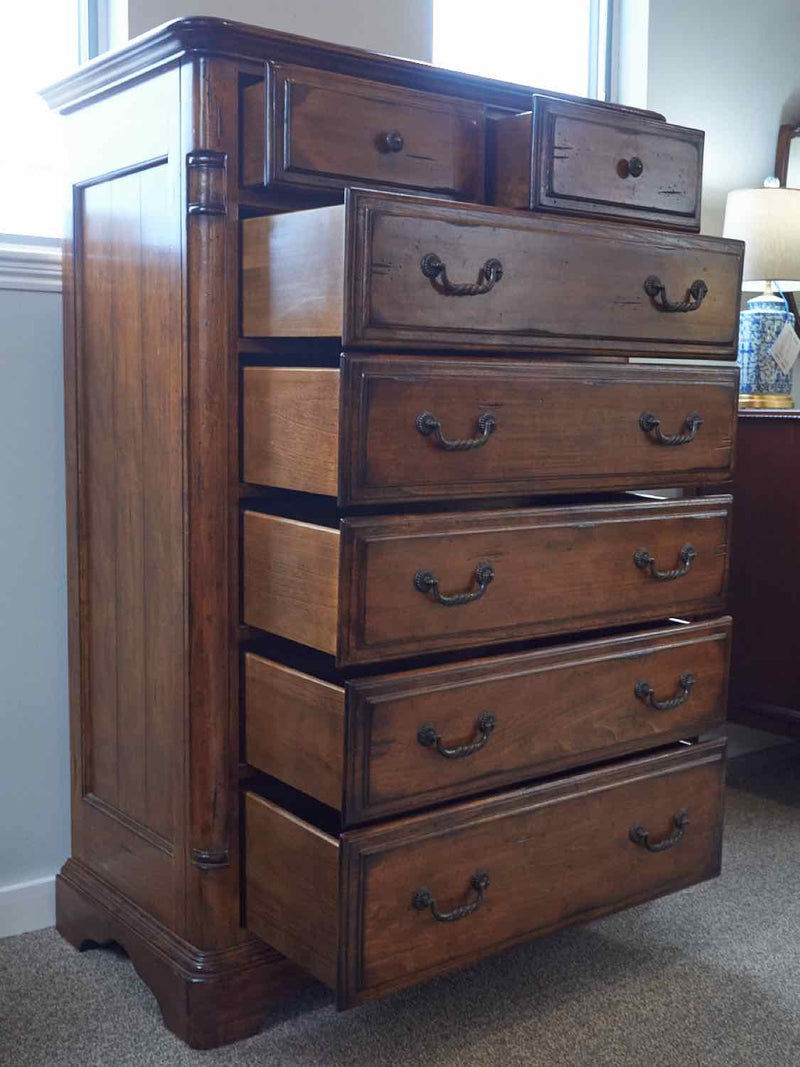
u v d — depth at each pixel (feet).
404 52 6.64
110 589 5.21
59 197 5.94
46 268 5.50
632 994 5.17
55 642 5.77
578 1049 4.70
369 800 4.06
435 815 4.25
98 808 5.41
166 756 4.83
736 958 5.53
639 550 4.80
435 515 4.14
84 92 5.01
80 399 5.33
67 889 5.60
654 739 4.96
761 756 8.75
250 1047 4.68
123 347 4.94
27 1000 5.04
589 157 4.72
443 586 4.17
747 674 7.86
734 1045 4.76
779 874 6.55
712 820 5.24
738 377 5.13
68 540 5.53
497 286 4.20
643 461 4.78
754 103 8.36
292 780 4.32
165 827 4.88
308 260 4.03
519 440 4.33
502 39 7.52
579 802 4.70
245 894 4.67
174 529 4.63
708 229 8.25
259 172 4.30
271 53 4.35
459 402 4.12
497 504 5.00
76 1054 4.61
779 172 8.61
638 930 5.82
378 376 3.91
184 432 4.50
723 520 5.14
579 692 4.65
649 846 4.94
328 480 3.97
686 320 4.89
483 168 4.75
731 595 7.93
